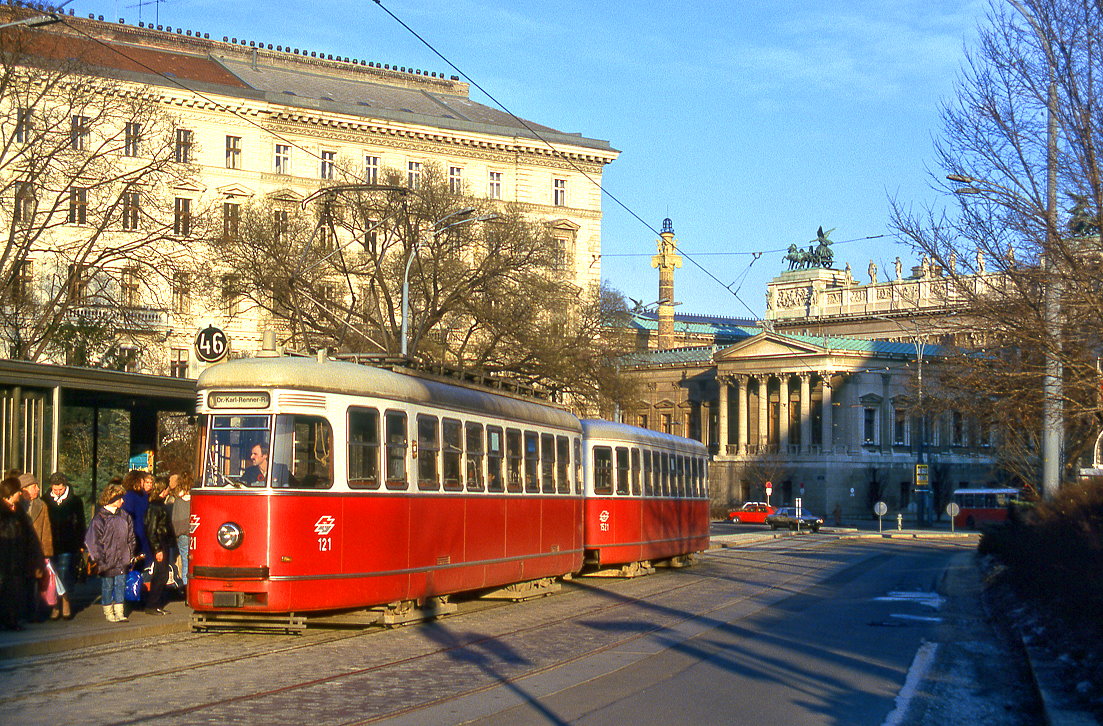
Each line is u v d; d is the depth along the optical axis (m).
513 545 22.86
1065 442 28.25
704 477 38.16
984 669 15.70
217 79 75.12
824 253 121.38
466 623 19.56
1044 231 17.84
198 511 16.81
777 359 103.38
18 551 16.22
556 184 84.62
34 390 18.91
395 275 52.50
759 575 33.66
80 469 20.92
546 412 25.27
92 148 55.12
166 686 12.80
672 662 15.50
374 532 17.80
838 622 21.11
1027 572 22.64
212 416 17.09
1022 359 19.50
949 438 103.62
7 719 10.93
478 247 55.38
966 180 18.34
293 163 76.06
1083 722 10.74
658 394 115.31
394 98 84.69
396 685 13.21
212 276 51.91
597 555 28.95
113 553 17.47
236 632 17.55
